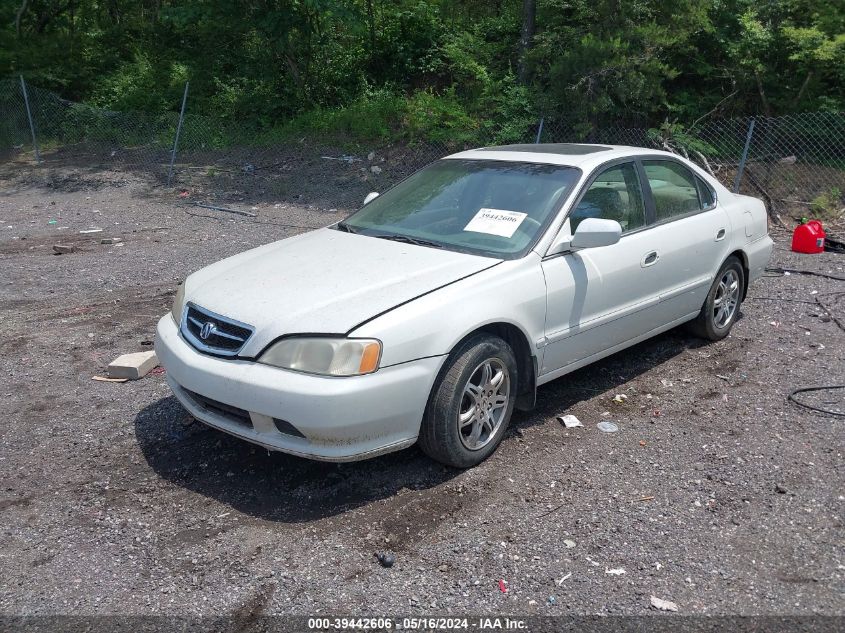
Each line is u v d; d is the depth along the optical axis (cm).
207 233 1084
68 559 334
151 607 302
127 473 409
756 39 1320
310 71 1819
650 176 532
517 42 1568
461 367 388
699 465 414
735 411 482
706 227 562
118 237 1066
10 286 797
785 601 303
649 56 1247
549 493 386
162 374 548
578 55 1250
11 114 1953
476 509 371
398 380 364
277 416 356
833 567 324
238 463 418
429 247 447
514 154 524
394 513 368
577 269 452
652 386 526
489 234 452
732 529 353
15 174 1625
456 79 1725
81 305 726
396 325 366
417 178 537
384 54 1836
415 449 431
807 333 629
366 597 307
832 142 1322
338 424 351
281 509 373
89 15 2273
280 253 457
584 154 512
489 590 311
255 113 1800
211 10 1675
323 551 338
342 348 355
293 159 1571
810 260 893
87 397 508
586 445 439
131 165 1636
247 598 307
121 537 351
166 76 1986
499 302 405
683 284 544
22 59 1959
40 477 405
